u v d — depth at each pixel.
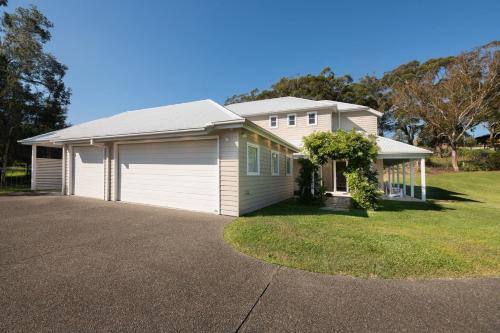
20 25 16.20
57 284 2.90
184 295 2.71
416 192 16.48
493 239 5.04
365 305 2.56
